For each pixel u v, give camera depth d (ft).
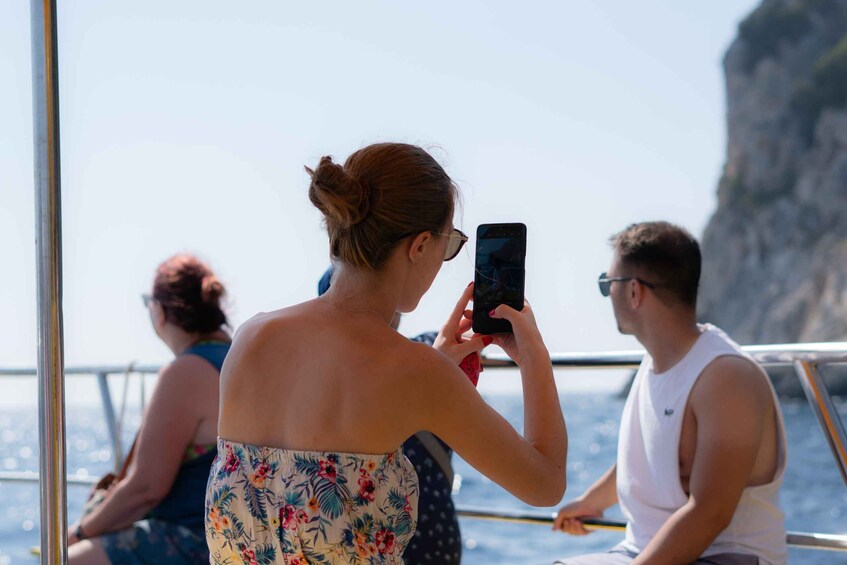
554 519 8.75
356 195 4.85
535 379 5.31
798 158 212.43
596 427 118.11
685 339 7.39
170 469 8.40
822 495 55.77
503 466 4.93
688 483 7.20
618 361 8.41
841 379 165.89
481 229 5.69
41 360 5.03
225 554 4.93
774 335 201.46
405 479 4.87
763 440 7.10
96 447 85.87
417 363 4.79
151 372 11.19
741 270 215.92
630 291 7.54
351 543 4.66
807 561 27.76
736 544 6.97
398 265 5.04
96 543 8.16
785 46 220.23
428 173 5.01
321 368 4.83
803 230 206.39
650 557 6.78
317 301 5.17
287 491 4.73
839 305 191.31
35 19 4.99
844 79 207.72
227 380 5.07
